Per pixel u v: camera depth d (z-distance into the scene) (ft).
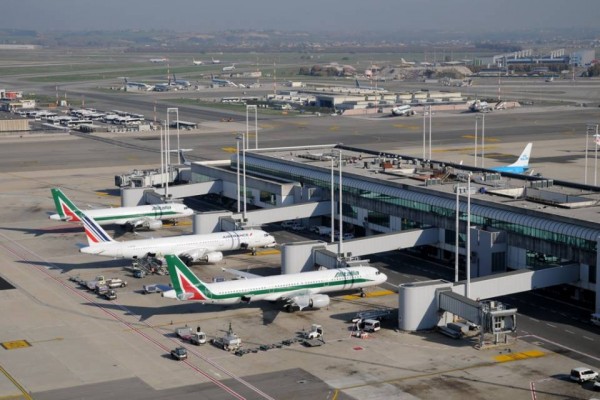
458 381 312.29
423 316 371.76
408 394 300.40
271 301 402.11
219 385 310.45
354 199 556.92
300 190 596.70
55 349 350.84
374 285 428.15
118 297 426.51
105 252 465.47
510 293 391.86
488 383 310.24
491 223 452.35
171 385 311.06
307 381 313.53
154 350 349.20
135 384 312.09
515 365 328.90
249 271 478.59
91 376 320.50
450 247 478.18
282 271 456.86
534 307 403.75
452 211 472.85
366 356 339.77
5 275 470.80
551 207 448.24
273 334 368.27
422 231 483.10
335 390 304.71
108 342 359.25
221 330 374.02
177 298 376.07
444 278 456.45
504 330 351.46
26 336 367.66
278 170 642.22
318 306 398.83
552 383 310.04
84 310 405.18
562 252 410.93
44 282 456.45
